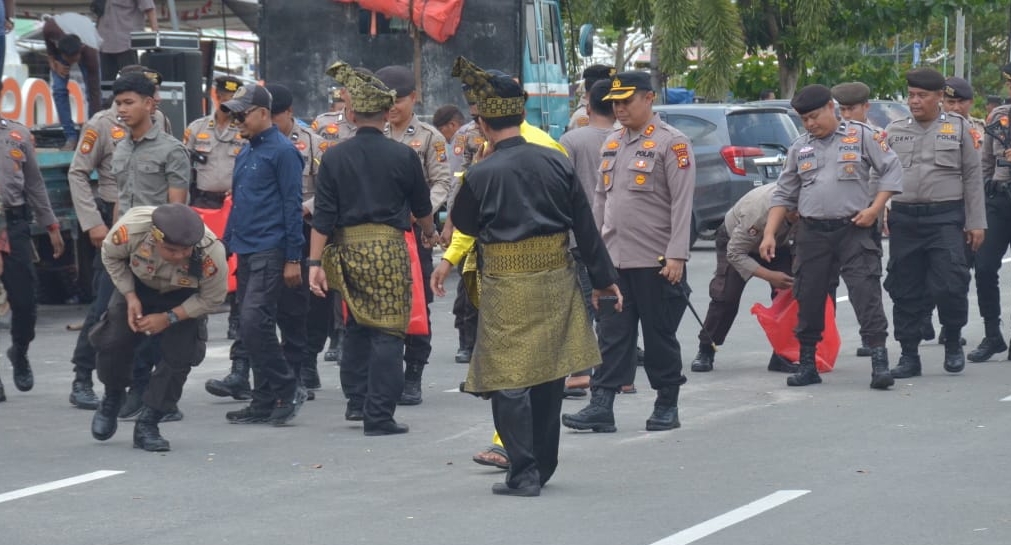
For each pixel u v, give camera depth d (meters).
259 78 19.88
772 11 34.97
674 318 9.61
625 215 9.48
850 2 35.41
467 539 7.00
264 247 9.97
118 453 9.21
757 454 8.93
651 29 31.78
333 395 11.52
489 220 7.74
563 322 7.77
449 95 19.48
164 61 17.70
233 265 11.23
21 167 11.23
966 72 60.50
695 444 9.29
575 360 7.78
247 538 7.08
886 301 17.44
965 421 9.91
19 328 11.34
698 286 18.70
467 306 12.94
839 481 8.12
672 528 7.14
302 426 10.19
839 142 11.21
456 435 9.82
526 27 20.34
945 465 8.49
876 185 11.25
